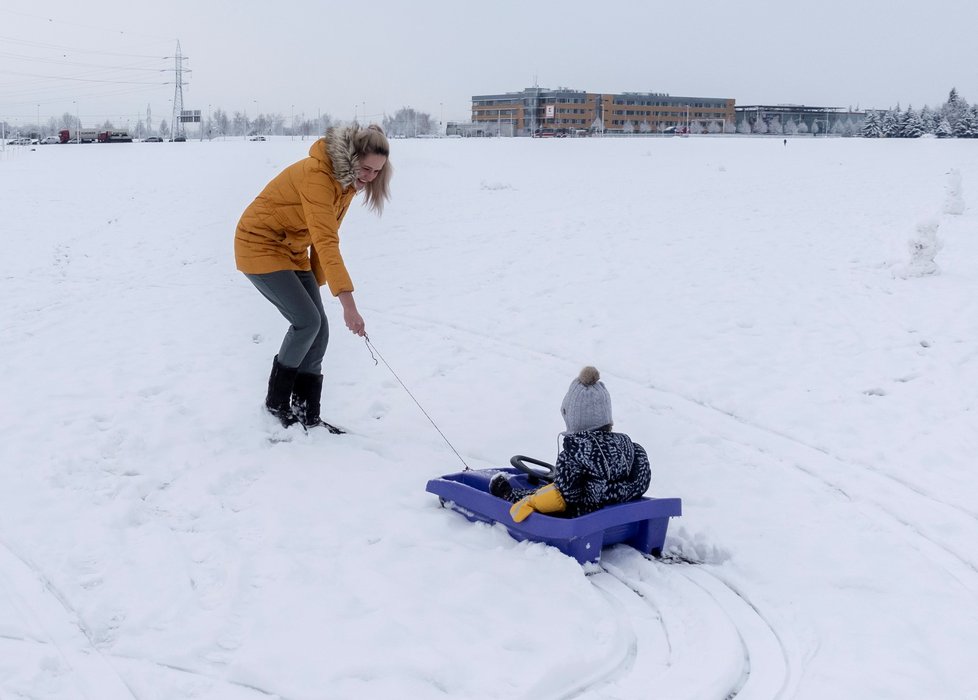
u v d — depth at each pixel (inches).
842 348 339.9
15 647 135.4
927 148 2169.0
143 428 236.2
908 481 220.4
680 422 263.7
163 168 1318.9
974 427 256.4
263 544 173.9
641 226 717.3
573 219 764.6
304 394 242.1
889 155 1892.2
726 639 145.3
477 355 333.4
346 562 166.7
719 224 729.6
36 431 232.8
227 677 128.8
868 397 285.3
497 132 5831.7
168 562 163.8
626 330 372.8
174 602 149.6
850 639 147.8
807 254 554.9
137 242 617.6
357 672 129.3
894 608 159.2
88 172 1258.6
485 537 179.8
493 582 158.6
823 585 167.9
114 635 140.2
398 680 127.4
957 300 409.1
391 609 148.8
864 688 132.1
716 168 1523.1
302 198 212.1
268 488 202.5
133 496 195.0
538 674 129.4
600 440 175.2
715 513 200.5
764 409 274.7
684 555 182.9
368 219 761.6
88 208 816.3
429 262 546.3
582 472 171.5
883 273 480.7
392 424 256.5
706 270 505.0
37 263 529.0
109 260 545.3
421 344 348.5
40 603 149.2
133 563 163.6
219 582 157.6
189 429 236.8
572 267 522.6
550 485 176.6
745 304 416.5
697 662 137.8
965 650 144.3
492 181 1168.8
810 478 223.6
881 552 182.1
